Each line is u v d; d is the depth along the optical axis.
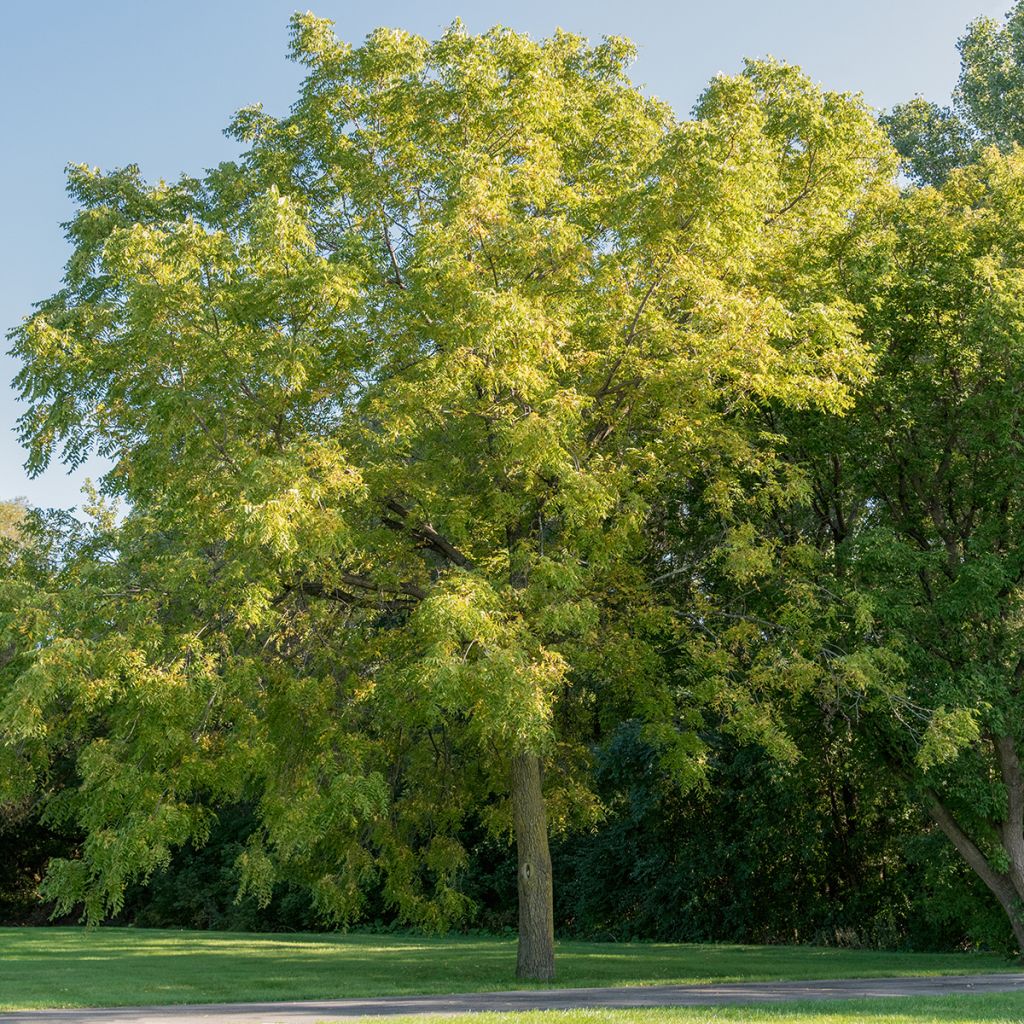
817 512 19.98
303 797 12.85
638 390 15.62
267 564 13.21
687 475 16.92
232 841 39.38
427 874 33.31
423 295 13.86
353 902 15.94
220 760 12.96
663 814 29.00
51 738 13.95
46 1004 13.11
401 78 16.78
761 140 16.05
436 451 15.13
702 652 16.05
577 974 16.80
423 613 12.18
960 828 19.12
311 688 14.73
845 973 16.92
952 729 14.80
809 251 17.97
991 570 16.86
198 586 13.21
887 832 26.81
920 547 19.39
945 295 18.02
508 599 13.88
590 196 16.20
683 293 15.21
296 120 17.34
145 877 12.13
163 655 12.90
